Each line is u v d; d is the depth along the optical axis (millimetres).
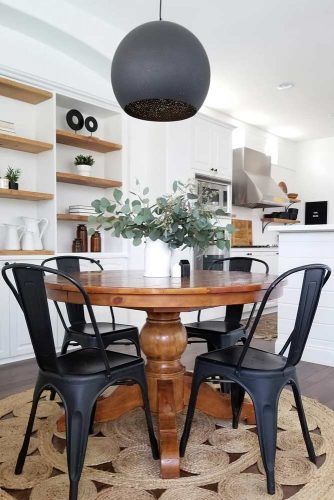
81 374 1482
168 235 1979
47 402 2287
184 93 2027
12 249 3295
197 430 1961
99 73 3871
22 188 3576
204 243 2041
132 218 2018
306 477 1549
